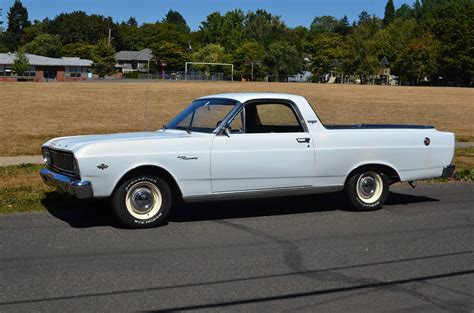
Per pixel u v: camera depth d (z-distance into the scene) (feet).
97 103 110.32
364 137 27.86
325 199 31.58
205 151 24.73
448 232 24.63
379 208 29.19
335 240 23.03
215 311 15.53
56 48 405.18
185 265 19.44
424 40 336.49
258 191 25.94
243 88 179.32
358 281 18.12
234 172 25.31
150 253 20.76
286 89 182.50
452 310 15.89
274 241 22.71
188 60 393.50
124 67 433.07
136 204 24.13
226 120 25.40
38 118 80.94
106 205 28.25
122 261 19.77
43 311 15.34
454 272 19.19
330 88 199.93
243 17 499.92
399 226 25.62
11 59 326.03
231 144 25.20
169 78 342.44
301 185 26.76
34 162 42.39
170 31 482.28
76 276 18.15
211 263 19.71
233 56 395.14
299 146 26.45
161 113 91.30
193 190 24.81
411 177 29.07
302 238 23.27
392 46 354.54
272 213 27.99
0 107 97.50
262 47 407.64
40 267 18.99
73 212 27.32
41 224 24.86
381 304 16.25
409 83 348.38
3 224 24.79
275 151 25.95
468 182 38.60
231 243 22.31
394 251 21.56
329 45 372.99
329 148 27.09
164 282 17.74
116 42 485.15
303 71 419.74
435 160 29.37
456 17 336.29
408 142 28.76
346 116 94.38
